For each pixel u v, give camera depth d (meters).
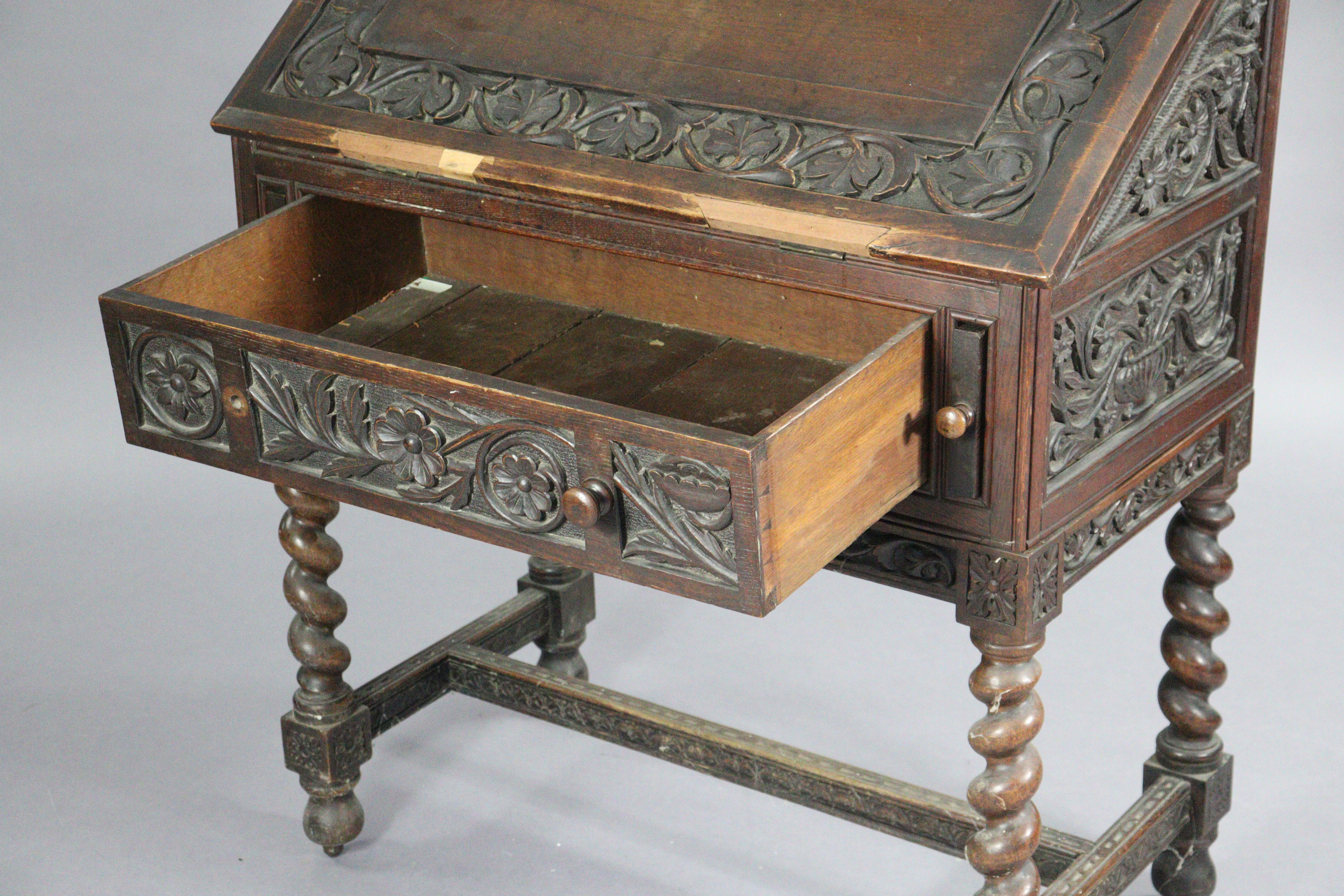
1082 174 2.00
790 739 3.17
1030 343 2.01
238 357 2.23
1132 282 2.18
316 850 2.90
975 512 2.13
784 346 2.52
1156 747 2.72
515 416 2.00
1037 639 2.19
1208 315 2.38
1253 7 2.22
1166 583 2.66
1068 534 2.19
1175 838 2.70
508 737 3.25
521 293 2.75
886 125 2.15
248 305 2.54
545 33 2.45
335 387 2.16
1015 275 1.97
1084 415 2.15
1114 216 2.06
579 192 2.30
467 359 2.55
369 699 2.87
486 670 3.00
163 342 2.29
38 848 2.88
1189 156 2.18
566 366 2.52
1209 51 2.15
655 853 2.90
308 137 2.52
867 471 2.02
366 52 2.56
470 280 2.79
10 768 3.09
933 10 2.20
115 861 2.86
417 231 2.78
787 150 2.20
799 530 1.92
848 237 2.10
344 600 2.76
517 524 2.08
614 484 1.96
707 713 3.26
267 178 2.61
